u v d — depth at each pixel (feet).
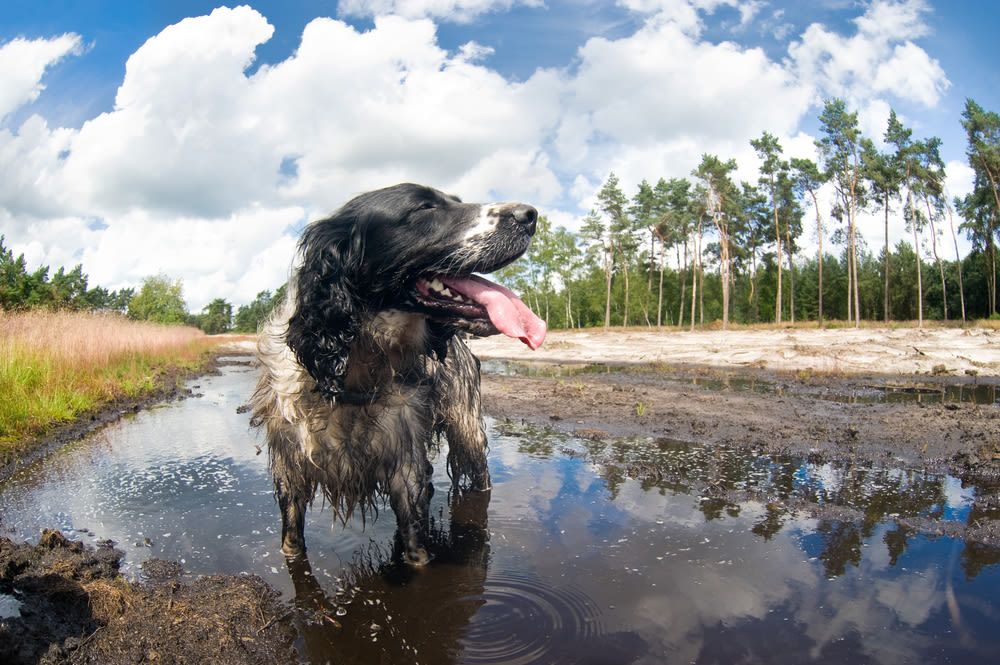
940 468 3.77
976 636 1.87
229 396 8.29
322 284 2.26
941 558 2.45
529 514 3.10
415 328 2.41
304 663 1.85
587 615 2.07
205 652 1.90
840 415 5.57
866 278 52.29
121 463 4.28
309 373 2.29
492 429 5.25
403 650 1.90
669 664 1.77
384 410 2.42
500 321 2.29
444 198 2.43
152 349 12.66
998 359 10.43
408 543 2.54
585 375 10.42
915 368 10.42
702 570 2.39
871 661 1.75
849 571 2.35
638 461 4.05
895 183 28.04
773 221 37.73
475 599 2.22
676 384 8.66
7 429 4.95
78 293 40.42
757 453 4.24
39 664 1.79
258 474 3.97
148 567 2.52
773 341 15.26
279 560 2.62
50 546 2.64
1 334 7.55
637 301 52.21
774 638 1.88
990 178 30.19
